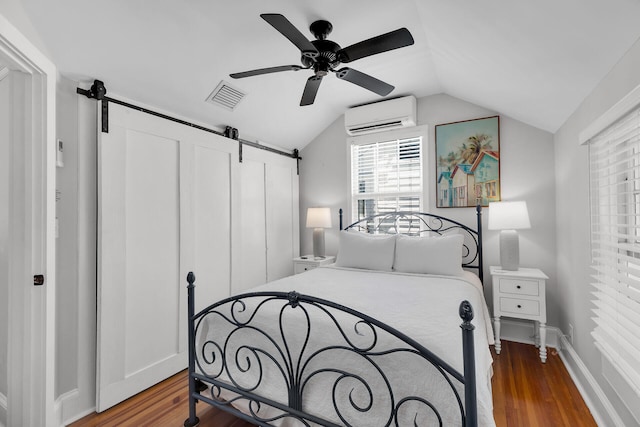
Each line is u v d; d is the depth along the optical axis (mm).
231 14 1847
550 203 2684
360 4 1848
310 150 3961
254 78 2562
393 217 3400
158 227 2266
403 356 1201
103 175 1923
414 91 3117
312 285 2184
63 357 1776
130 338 2055
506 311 2473
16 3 1393
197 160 2592
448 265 2518
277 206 3596
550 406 1809
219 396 1646
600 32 1239
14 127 1555
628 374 1240
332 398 1262
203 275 2605
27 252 1546
